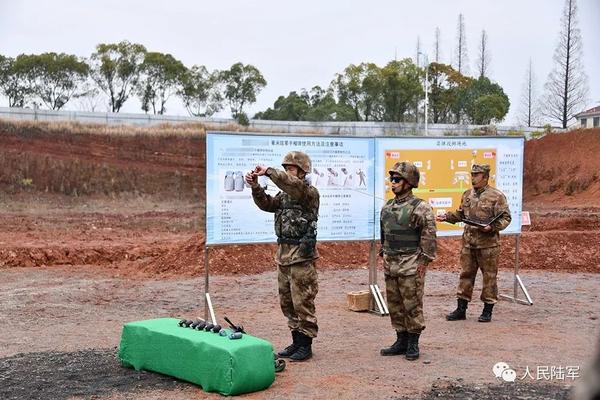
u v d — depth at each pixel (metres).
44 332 8.79
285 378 6.46
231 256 14.66
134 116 43.81
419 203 7.17
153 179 35.19
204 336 6.21
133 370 6.70
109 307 10.70
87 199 32.03
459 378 6.44
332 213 9.64
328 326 9.15
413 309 7.17
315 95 58.88
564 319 9.59
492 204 9.13
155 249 16.95
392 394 5.89
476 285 12.98
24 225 22.28
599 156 37.97
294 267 7.02
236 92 53.06
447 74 58.47
